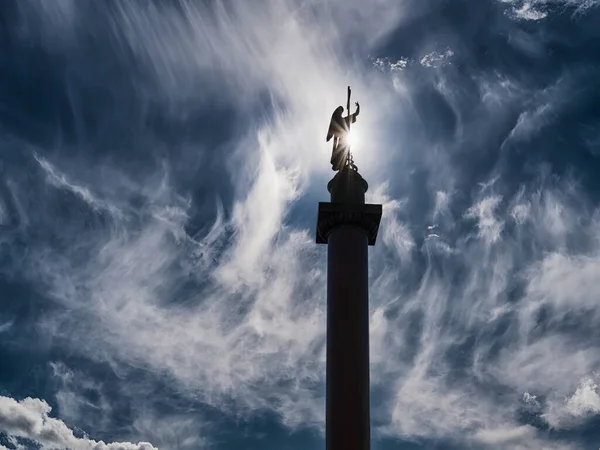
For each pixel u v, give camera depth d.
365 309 42.72
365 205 44.34
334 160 48.19
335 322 42.16
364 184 46.75
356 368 41.00
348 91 49.16
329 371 41.31
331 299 42.88
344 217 44.28
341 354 41.31
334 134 48.47
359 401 40.34
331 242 44.44
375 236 45.16
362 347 41.59
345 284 42.94
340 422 39.94
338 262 43.59
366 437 39.94
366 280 43.47
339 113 48.69
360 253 43.84
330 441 39.84
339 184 46.28
